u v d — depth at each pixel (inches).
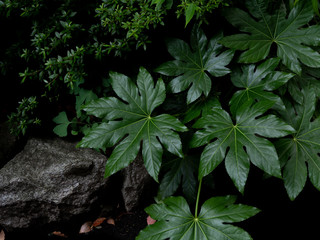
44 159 53.4
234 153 43.2
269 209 57.6
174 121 45.0
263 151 42.6
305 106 47.4
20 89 58.3
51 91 56.4
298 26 47.9
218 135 44.3
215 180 59.1
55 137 57.5
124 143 45.1
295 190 45.6
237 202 58.0
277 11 48.3
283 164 46.2
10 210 52.8
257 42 48.2
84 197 53.7
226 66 50.4
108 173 44.3
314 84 50.3
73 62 49.6
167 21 50.7
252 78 47.9
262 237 54.4
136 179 55.6
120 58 53.8
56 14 49.8
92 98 54.7
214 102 48.7
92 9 50.8
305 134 46.6
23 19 52.4
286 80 46.1
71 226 56.5
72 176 52.4
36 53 51.7
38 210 53.5
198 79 48.5
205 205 45.3
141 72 47.1
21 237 55.1
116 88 46.8
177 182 53.3
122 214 57.8
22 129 53.9
